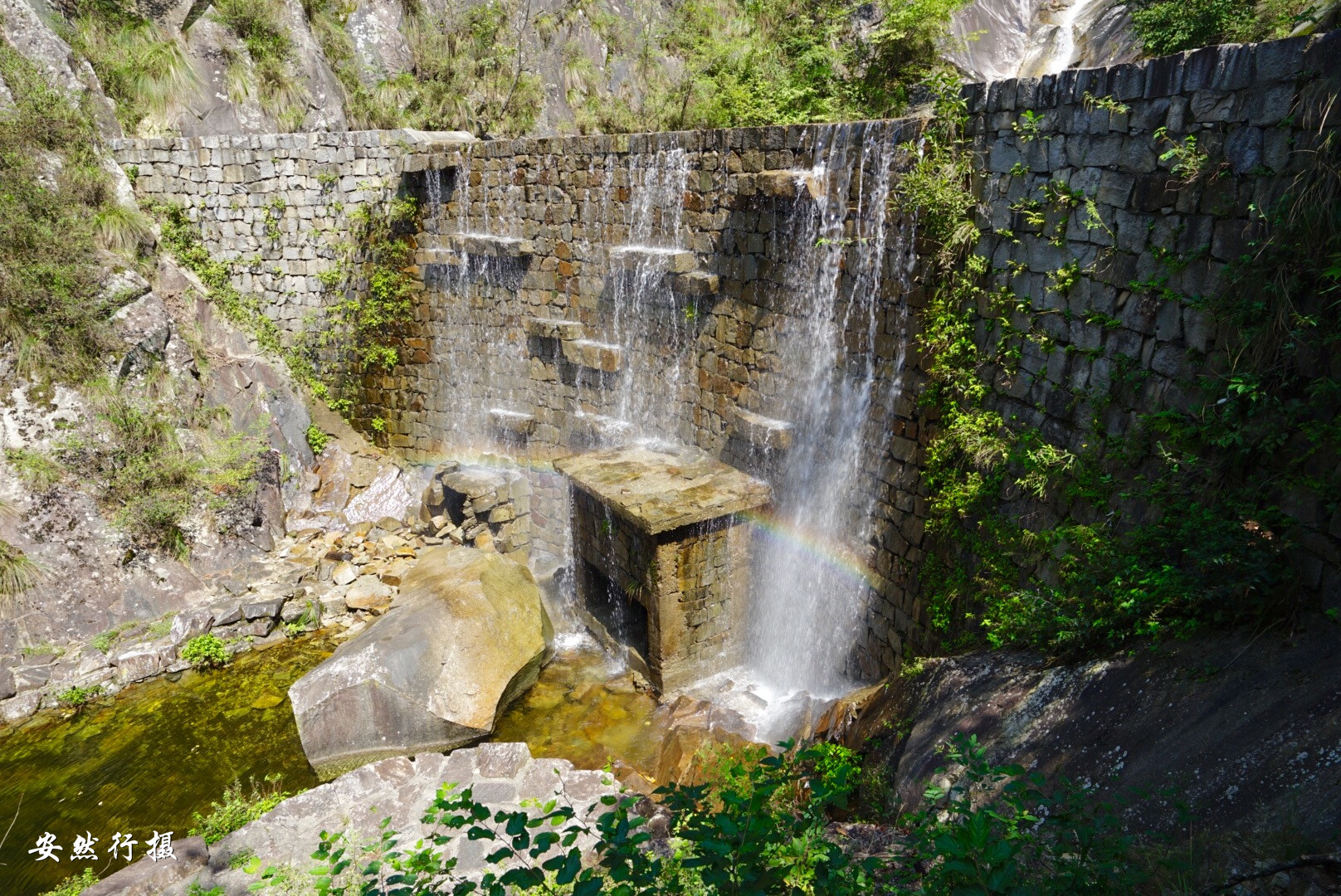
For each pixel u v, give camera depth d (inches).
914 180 304.8
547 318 535.5
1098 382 249.6
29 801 358.6
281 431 588.1
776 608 422.6
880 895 160.7
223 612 475.8
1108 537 238.8
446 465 588.4
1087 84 246.1
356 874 233.8
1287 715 170.4
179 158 599.2
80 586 466.3
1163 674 201.8
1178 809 163.6
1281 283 191.6
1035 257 271.7
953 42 524.1
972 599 300.7
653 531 379.6
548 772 278.4
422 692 383.2
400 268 594.9
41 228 512.4
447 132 602.5
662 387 483.5
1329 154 181.6
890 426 346.0
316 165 590.6
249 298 623.2
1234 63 202.7
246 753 387.9
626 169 467.5
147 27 640.4
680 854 203.9
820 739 320.8
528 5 713.0
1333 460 184.1
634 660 443.8
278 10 661.3
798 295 388.5
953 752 156.3
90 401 501.7
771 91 561.6
